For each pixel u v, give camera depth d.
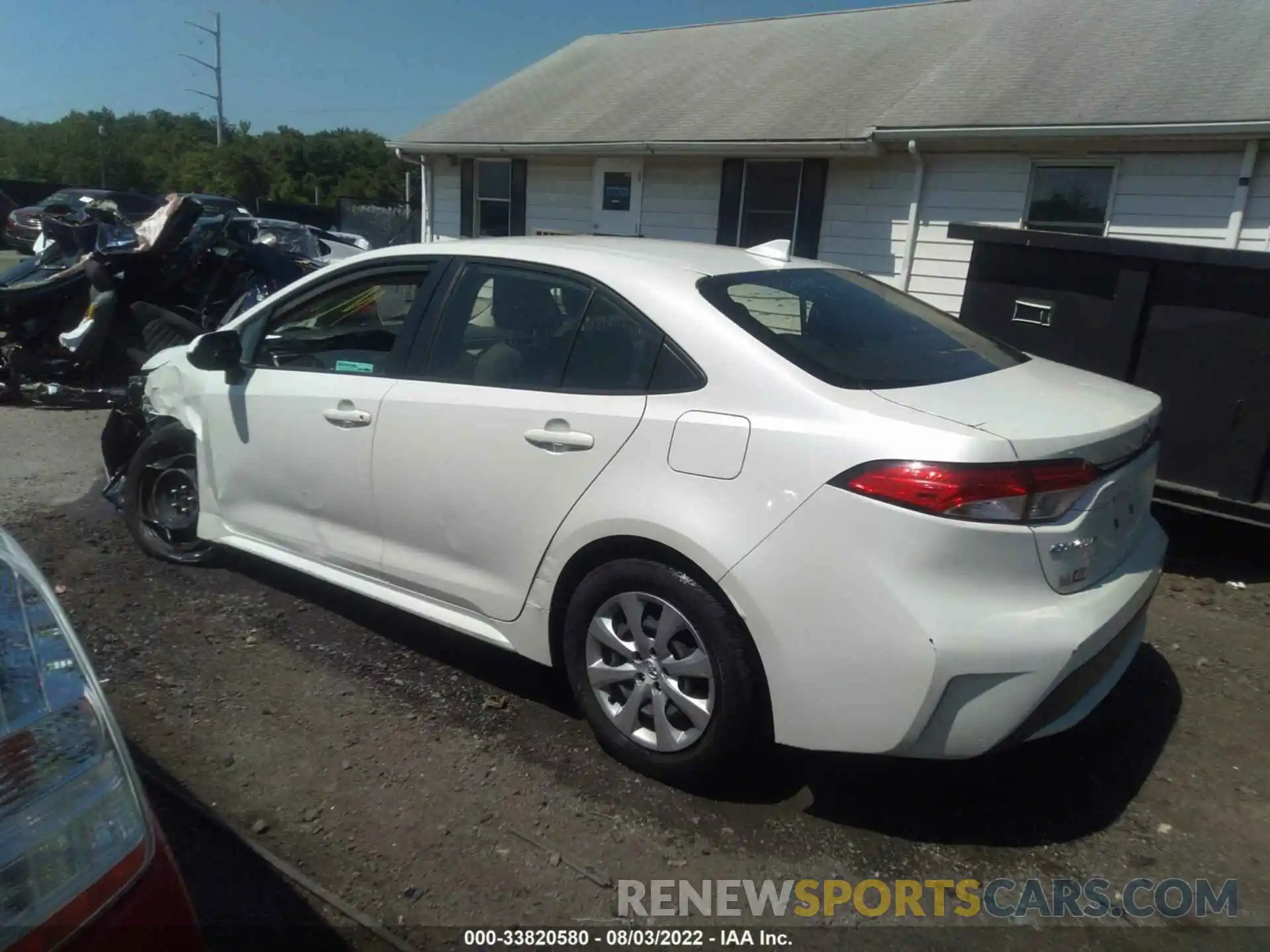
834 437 2.64
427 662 3.88
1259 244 9.00
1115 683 2.98
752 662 2.79
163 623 4.14
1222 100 9.00
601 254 3.41
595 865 2.71
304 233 16.62
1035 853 2.83
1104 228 9.83
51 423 7.92
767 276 3.40
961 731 2.55
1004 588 2.55
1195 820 3.01
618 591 3.04
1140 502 3.07
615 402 3.05
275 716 3.44
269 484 4.12
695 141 11.77
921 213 10.86
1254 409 4.61
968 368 3.18
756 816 2.94
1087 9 12.16
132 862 1.60
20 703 1.64
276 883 2.60
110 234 8.70
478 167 14.93
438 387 3.52
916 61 12.27
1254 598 4.77
